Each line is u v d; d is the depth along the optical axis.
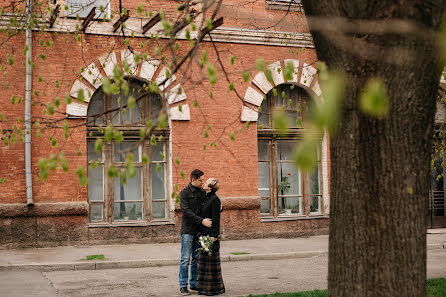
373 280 5.01
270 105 17.08
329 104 3.68
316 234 17.33
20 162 14.28
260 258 13.33
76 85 14.80
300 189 17.50
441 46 4.89
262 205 17.03
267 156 17.14
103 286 9.85
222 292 9.08
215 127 15.99
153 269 11.98
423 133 5.07
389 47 4.85
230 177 16.12
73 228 14.70
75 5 15.01
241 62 16.44
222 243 15.43
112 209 15.41
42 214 14.35
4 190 14.16
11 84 14.28
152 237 15.49
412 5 4.76
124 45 15.31
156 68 15.40
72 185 14.66
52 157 4.12
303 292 8.62
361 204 5.05
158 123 4.47
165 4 15.66
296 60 17.02
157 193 15.87
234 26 16.36
